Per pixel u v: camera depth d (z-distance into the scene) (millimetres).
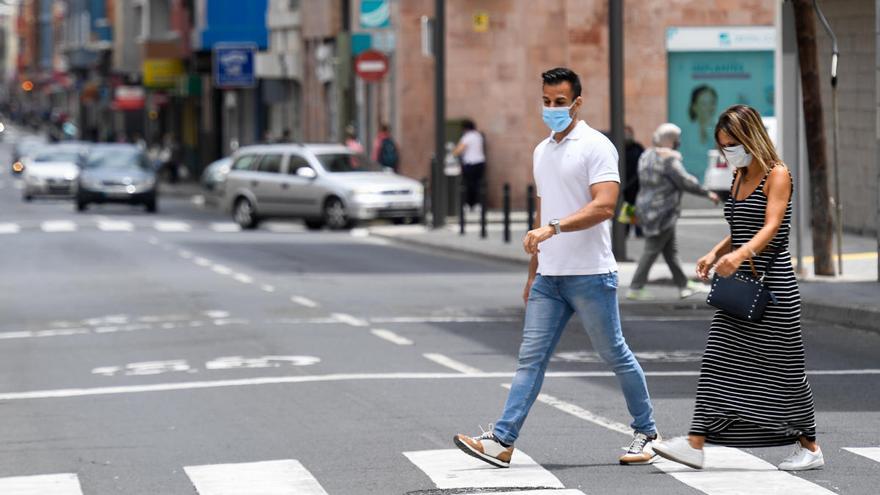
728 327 19359
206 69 149125
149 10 178500
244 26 134625
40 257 63031
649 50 84250
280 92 129000
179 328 37906
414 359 31594
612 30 53438
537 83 90375
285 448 21984
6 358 33375
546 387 27406
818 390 26844
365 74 84188
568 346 33406
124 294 46938
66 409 26297
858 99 58906
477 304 42844
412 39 95438
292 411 25281
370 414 24781
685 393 26688
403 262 58875
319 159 82688
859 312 35812
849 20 59188
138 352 33688
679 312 40344
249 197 84312
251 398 26781
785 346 19234
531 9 89688
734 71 84438
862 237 58719
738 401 19312
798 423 19422
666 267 50281
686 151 84562
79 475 20531
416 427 23516
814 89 43094
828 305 36969
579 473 19719
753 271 19188
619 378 20297
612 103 53688
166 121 187750
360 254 63312
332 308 41969
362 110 104375
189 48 160000
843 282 42031
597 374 29031
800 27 42938
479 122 91438
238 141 148000
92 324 39375
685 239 61844
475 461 20672
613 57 53438
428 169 95562
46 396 27875
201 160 164000
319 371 29953
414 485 19203
